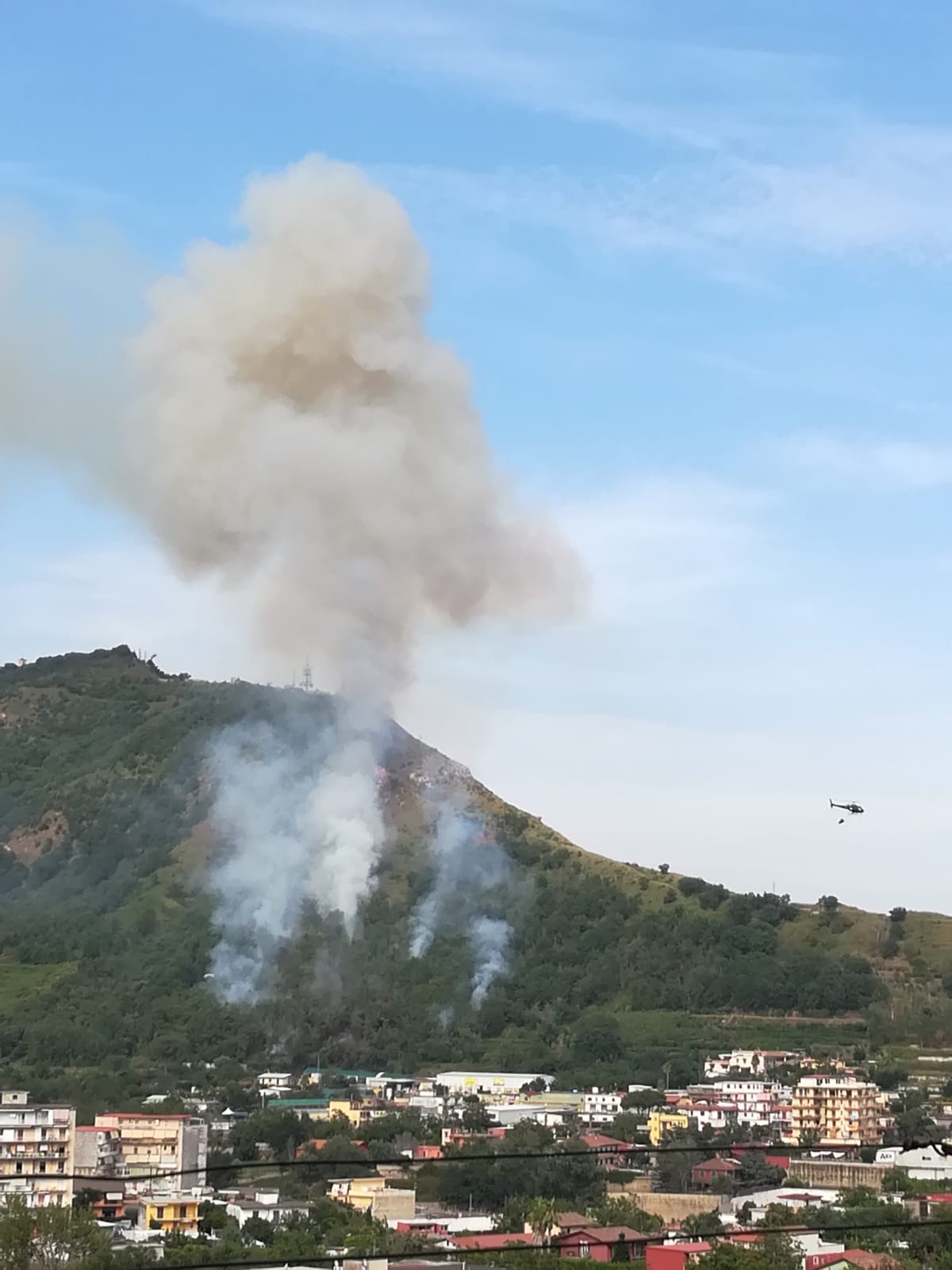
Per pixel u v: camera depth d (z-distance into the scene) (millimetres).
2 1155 175250
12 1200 142250
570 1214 173375
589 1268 143250
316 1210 172125
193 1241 148000
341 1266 133000
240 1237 156250
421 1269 129125
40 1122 177750
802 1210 175500
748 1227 166875
